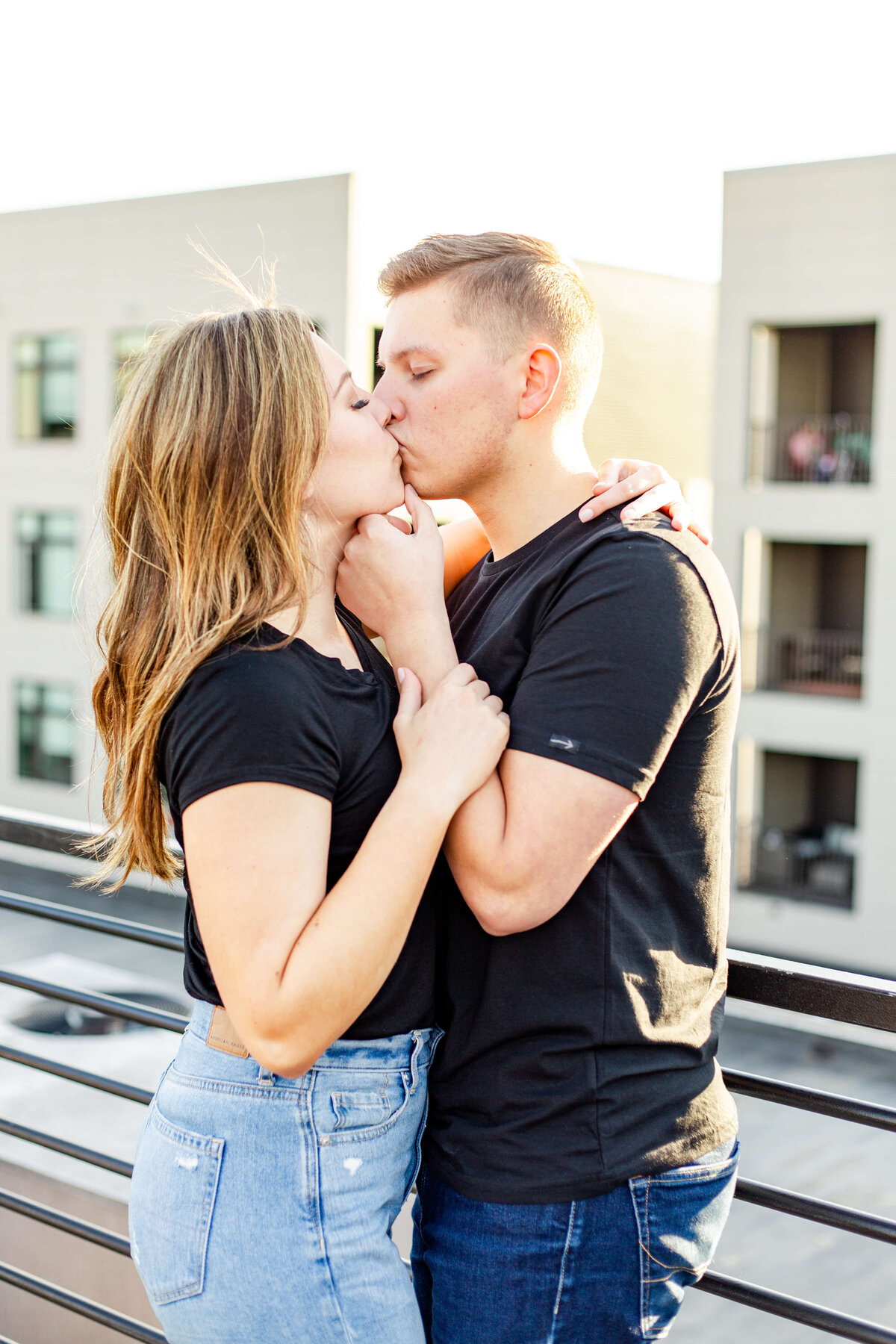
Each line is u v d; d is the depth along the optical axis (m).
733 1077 1.51
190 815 1.19
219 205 17.89
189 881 1.25
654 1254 1.35
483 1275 1.35
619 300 22.53
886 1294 8.08
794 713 15.46
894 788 14.95
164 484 1.28
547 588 1.39
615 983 1.32
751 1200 1.48
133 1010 1.86
